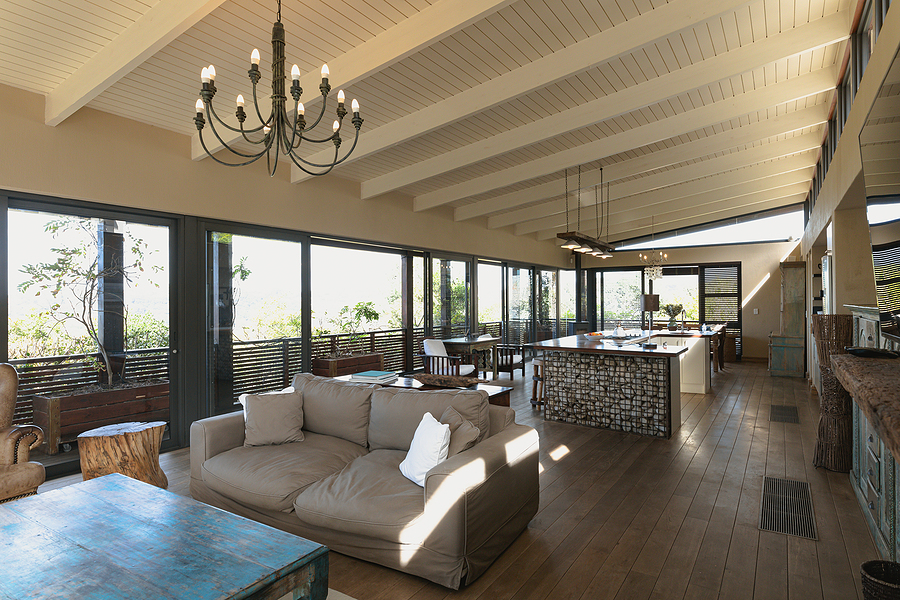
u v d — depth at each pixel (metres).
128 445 3.41
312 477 2.89
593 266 12.66
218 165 5.04
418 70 4.01
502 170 6.71
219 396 5.13
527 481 3.01
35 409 3.96
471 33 3.58
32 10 2.92
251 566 1.71
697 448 4.64
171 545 1.85
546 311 11.87
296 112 2.34
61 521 2.05
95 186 4.14
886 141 2.27
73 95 3.59
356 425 3.42
